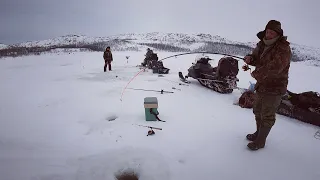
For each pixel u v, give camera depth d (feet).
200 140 11.89
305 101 14.78
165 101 19.19
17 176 8.70
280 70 9.17
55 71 37.73
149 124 13.97
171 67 44.16
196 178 8.75
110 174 8.86
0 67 44.19
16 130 13.09
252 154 10.57
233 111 16.96
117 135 12.35
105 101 19.06
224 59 22.07
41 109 17.02
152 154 10.17
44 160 9.82
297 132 13.23
